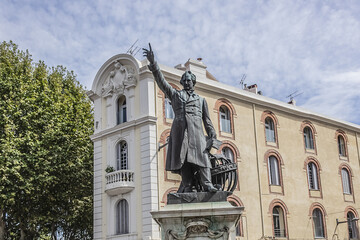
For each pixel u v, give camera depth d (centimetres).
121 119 3188
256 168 3509
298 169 3834
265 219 3434
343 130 4425
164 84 897
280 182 3662
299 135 3956
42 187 2925
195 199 828
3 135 2681
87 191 3328
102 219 3078
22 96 2847
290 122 3919
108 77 3275
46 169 2798
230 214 793
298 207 3716
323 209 3919
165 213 803
